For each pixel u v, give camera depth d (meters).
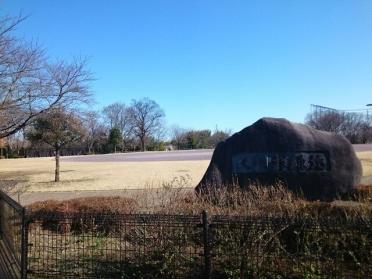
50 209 10.34
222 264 5.69
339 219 5.38
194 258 5.84
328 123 78.75
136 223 6.21
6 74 18.70
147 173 31.80
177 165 39.56
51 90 23.05
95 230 6.63
